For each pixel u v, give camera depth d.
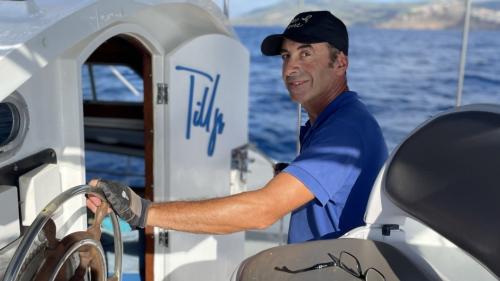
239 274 1.42
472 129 1.56
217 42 2.82
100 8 1.71
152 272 2.71
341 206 1.85
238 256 3.46
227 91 3.01
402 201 1.71
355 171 1.80
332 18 1.99
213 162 2.96
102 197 1.48
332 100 2.02
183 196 2.71
